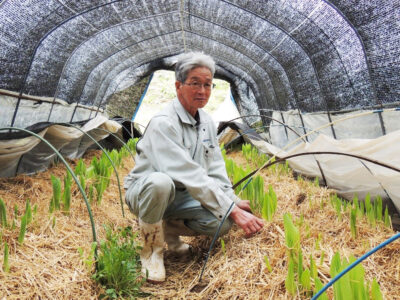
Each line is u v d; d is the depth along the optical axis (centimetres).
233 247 170
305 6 269
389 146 196
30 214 182
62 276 144
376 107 257
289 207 222
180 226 179
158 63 725
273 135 561
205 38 519
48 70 342
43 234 180
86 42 394
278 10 302
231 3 334
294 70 396
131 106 845
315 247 160
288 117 488
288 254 137
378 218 181
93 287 141
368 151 208
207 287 146
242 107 820
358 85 273
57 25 305
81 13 314
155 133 157
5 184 259
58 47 338
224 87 1688
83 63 432
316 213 204
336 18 255
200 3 364
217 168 178
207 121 176
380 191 230
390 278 135
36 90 333
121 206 242
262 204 196
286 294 126
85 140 470
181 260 181
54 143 326
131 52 545
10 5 236
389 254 151
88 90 521
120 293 139
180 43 596
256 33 383
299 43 336
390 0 198
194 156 168
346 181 254
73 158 447
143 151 164
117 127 508
